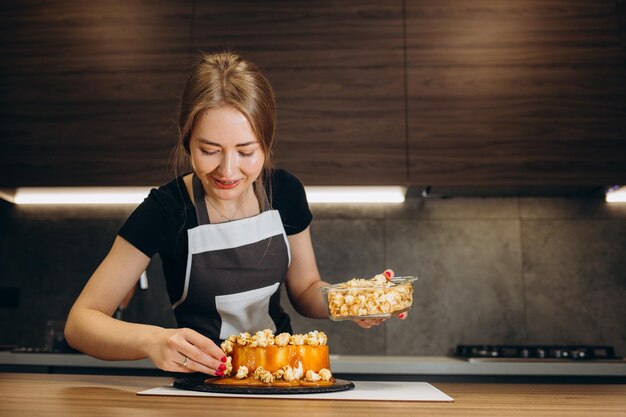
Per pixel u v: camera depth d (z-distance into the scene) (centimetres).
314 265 141
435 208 271
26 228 278
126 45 255
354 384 108
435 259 266
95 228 276
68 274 273
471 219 269
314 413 71
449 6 253
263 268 130
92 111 250
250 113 100
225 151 102
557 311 260
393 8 253
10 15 260
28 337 268
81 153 247
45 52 256
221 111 99
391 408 77
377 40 251
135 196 266
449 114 244
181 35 254
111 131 248
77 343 105
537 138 241
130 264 118
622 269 262
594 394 97
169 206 123
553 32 249
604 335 258
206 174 106
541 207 269
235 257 127
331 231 271
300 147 243
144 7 258
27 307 271
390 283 105
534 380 204
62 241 276
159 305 266
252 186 130
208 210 126
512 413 73
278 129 245
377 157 241
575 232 266
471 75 246
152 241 120
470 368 203
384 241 269
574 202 269
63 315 270
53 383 104
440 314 262
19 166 247
